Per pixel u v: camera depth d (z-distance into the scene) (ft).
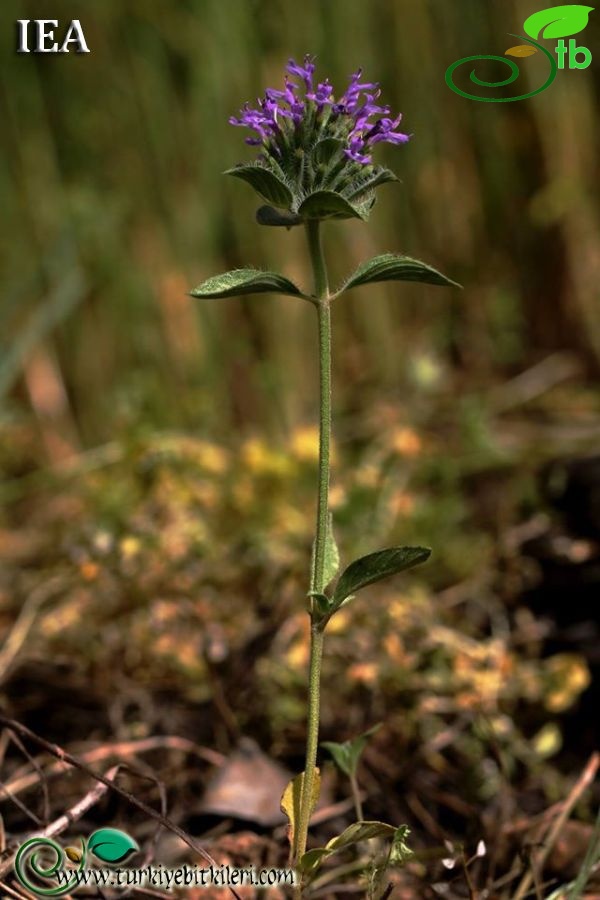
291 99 0.92
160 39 1.91
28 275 1.93
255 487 1.52
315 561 0.92
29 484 1.86
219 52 1.87
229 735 1.22
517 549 1.44
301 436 1.58
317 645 0.93
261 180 0.89
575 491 1.44
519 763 1.24
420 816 1.17
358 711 1.25
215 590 1.35
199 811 1.13
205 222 1.92
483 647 1.29
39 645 1.31
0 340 1.85
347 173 0.91
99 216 1.89
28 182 1.94
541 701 1.29
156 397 1.76
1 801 1.14
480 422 1.71
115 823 1.12
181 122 1.92
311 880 0.99
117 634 1.31
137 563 1.33
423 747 1.22
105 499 1.47
